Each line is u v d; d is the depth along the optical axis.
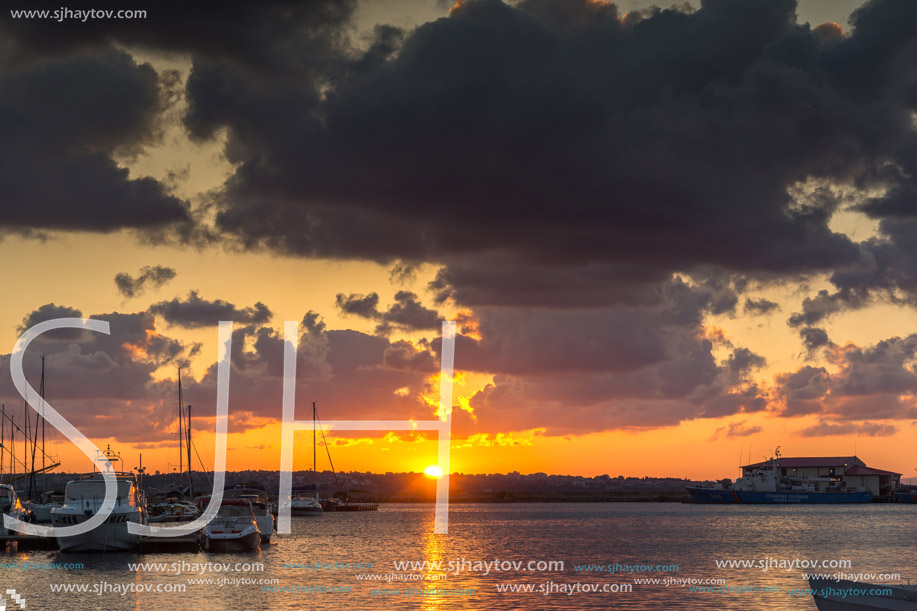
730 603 55.41
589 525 151.00
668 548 97.12
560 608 53.62
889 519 168.25
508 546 100.88
